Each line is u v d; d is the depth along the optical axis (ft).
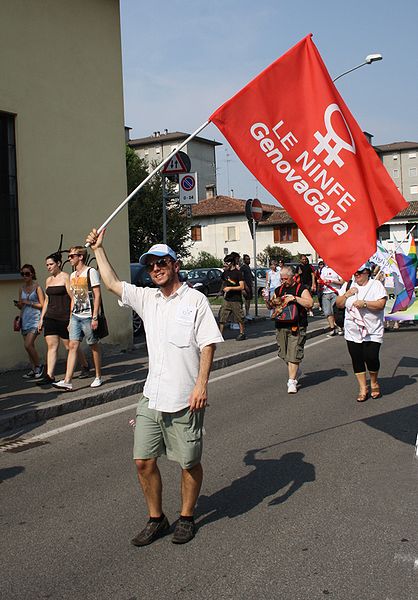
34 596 12.01
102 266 14.57
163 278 13.74
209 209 188.34
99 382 30.22
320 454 20.20
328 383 32.30
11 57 34.91
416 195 258.98
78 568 13.05
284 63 17.76
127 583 12.35
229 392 30.81
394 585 11.98
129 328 42.11
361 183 17.56
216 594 11.80
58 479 18.66
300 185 17.84
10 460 20.70
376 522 14.84
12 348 34.68
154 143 220.84
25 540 14.49
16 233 35.42
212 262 161.58
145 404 13.99
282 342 30.09
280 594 11.73
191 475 14.06
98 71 40.19
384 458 19.62
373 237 17.42
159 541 14.19
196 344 13.76
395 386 31.04
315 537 14.12
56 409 26.53
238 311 47.52
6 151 35.09
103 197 40.45
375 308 27.14
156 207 112.88
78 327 29.55
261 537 14.20
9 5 34.78
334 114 17.57
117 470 19.36
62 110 37.83
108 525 15.23
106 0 40.73
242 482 17.85
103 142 40.47
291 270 30.07
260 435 22.65
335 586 11.98
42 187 36.68
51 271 30.48
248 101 17.62
